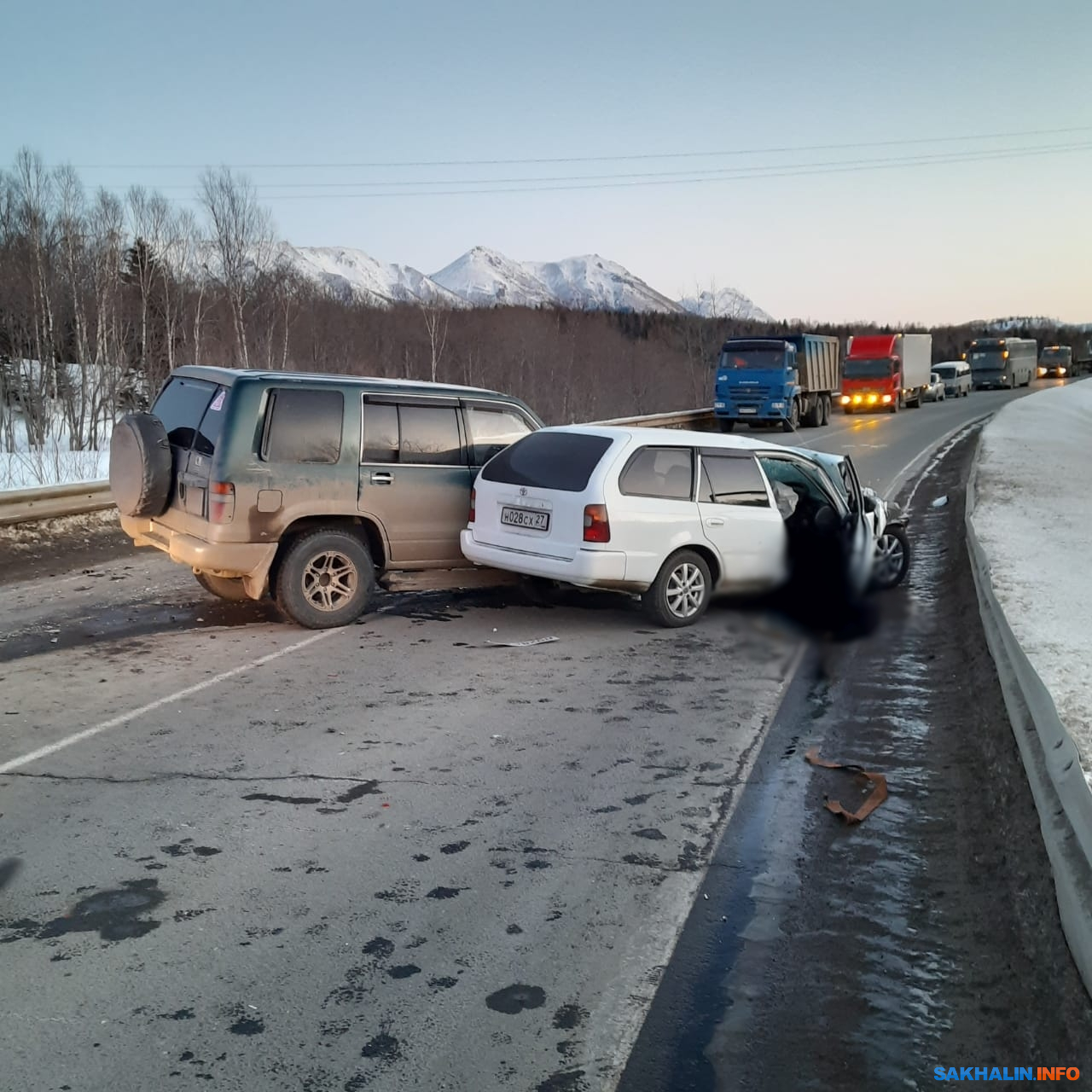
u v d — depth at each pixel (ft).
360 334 240.94
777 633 26.37
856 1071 9.41
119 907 12.09
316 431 25.11
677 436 26.94
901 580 32.83
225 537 23.86
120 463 26.04
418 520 26.89
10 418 98.32
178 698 20.10
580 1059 9.50
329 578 25.95
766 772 16.83
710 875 13.17
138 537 26.94
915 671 22.93
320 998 10.36
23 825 14.29
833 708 20.34
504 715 19.45
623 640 25.39
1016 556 29.96
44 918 11.81
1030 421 105.50
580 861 13.51
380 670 22.34
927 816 15.16
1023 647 19.85
